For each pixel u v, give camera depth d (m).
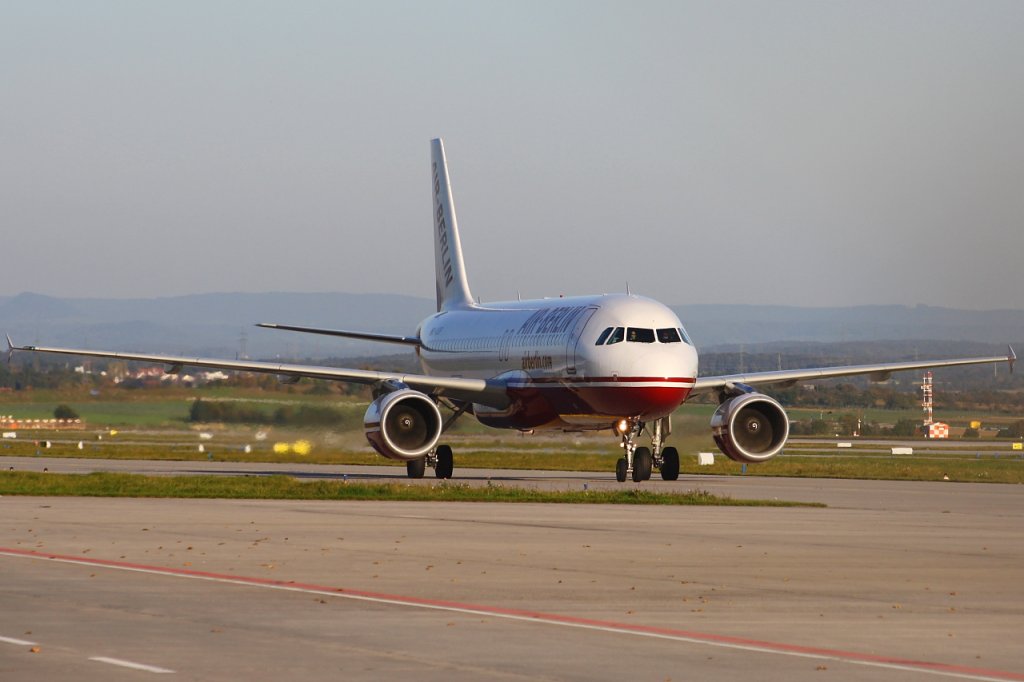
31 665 45.56
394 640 51.25
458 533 92.19
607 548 83.81
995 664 48.50
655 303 159.50
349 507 114.75
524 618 56.78
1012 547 87.31
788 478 180.38
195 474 176.12
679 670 46.44
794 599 63.44
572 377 158.25
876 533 96.12
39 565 71.94
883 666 47.72
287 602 60.09
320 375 162.12
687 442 189.62
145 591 62.91
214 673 44.88
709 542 88.25
